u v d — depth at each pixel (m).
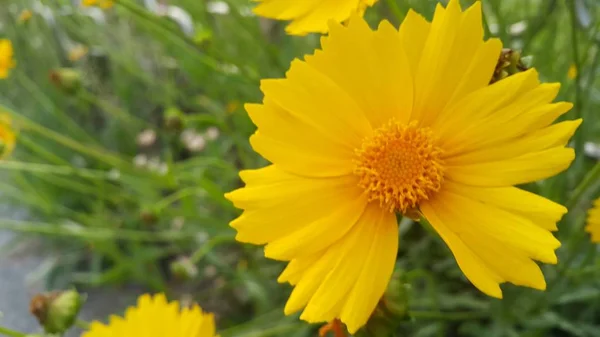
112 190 0.32
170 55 0.33
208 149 0.32
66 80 0.27
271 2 0.15
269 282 0.27
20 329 0.30
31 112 0.35
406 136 0.14
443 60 0.13
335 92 0.13
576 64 0.18
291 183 0.13
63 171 0.25
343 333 0.15
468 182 0.13
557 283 0.20
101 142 0.36
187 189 0.25
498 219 0.13
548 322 0.20
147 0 0.31
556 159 0.13
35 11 0.34
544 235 0.13
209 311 0.29
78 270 0.33
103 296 0.31
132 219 0.30
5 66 0.25
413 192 0.14
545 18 0.21
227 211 0.27
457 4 0.13
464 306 0.23
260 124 0.13
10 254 0.34
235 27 0.30
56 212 0.28
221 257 0.29
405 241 0.24
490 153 0.13
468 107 0.13
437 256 0.23
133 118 0.32
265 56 0.29
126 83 0.35
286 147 0.13
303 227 0.13
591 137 0.23
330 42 0.13
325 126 0.13
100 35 0.32
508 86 0.13
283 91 0.13
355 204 0.14
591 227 0.15
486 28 0.17
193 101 0.32
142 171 0.25
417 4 0.21
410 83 0.13
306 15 0.15
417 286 0.24
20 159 0.33
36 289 0.32
